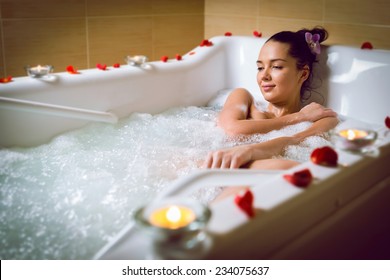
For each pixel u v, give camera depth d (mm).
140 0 2506
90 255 987
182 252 676
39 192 1246
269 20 2391
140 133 1686
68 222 1106
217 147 1562
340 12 2080
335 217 937
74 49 2352
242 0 2512
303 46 1750
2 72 2162
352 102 1752
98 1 2367
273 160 1289
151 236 645
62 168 1394
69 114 1563
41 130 1585
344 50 1775
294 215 824
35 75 1628
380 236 1146
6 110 1496
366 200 1031
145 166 1380
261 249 766
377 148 1089
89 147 1556
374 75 1688
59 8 2256
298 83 1778
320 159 981
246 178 931
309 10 2199
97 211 1146
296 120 1667
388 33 1918
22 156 1478
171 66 1948
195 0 2723
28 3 2160
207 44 2129
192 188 884
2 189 1261
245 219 749
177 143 1602
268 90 1748
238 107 1749
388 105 1657
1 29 2117
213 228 722
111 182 1287
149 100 1889
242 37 2141
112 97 1772
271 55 1727
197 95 2062
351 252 1030
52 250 1009
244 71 2123
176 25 2678
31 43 2213
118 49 2498
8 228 1088
